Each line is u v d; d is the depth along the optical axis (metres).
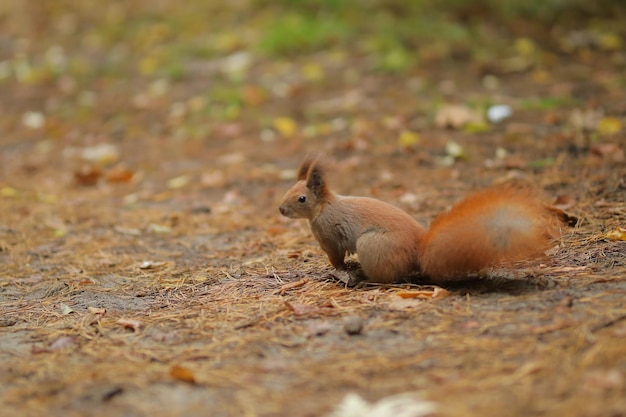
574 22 21.25
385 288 7.52
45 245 10.42
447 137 14.30
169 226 11.12
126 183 13.85
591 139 12.85
